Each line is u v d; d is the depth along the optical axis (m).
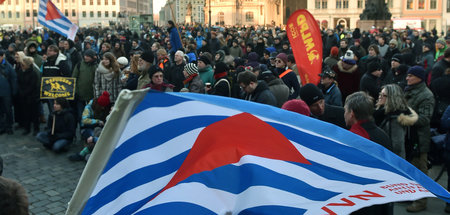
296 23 7.56
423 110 6.10
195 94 2.51
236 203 2.14
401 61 9.34
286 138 2.45
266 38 21.81
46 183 7.38
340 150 2.50
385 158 2.52
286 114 2.60
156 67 6.41
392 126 5.59
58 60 10.59
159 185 2.24
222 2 93.69
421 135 6.04
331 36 17.53
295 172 2.27
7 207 1.78
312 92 4.73
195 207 2.11
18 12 112.00
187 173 2.25
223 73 7.45
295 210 2.05
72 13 115.00
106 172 2.24
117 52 16.75
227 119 2.45
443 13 72.75
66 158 8.84
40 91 10.31
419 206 6.13
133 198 2.22
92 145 8.51
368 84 7.61
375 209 3.18
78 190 2.22
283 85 7.39
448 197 2.40
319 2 83.00
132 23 39.12
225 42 19.52
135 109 2.33
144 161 2.29
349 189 2.22
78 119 10.66
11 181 1.87
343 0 81.81
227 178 2.23
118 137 2.23
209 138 2.37
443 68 8.52
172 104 2.40
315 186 2.23
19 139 10.43
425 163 6.19
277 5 101.06
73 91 10.17
